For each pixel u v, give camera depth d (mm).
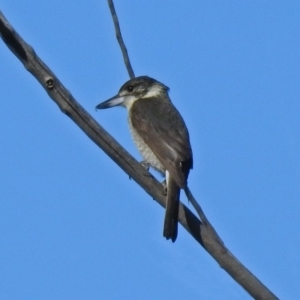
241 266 9344
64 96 9039
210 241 9711
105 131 9562
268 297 9266
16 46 8594
